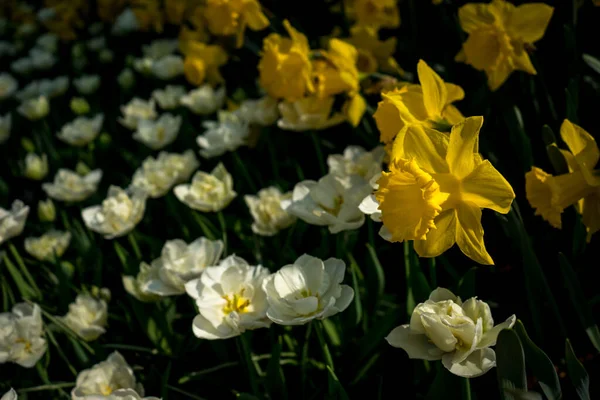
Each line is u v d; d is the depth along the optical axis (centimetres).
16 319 85
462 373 64
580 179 75
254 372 79
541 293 80
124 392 74
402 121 76
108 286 107
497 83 89
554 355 83
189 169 107
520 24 87
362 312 88
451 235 68
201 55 136
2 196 140
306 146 120
